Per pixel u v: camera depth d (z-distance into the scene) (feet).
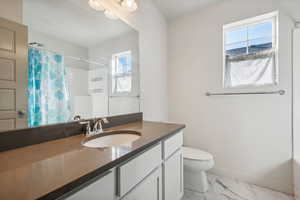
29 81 2.90
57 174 1.68
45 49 3.21
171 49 7.66
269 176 5.62
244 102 6.02
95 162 2.00
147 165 2.97
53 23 3.36
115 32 4.87
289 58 5.23
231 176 6.31
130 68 5.46
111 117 4.54
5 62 2.55
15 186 1.45
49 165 1.91
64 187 1.48
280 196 5.16
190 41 7.13
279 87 5.40
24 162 2.01
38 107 3.04
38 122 3.02
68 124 3.42
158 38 6.99
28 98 2.88
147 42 6.21
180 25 7.39
